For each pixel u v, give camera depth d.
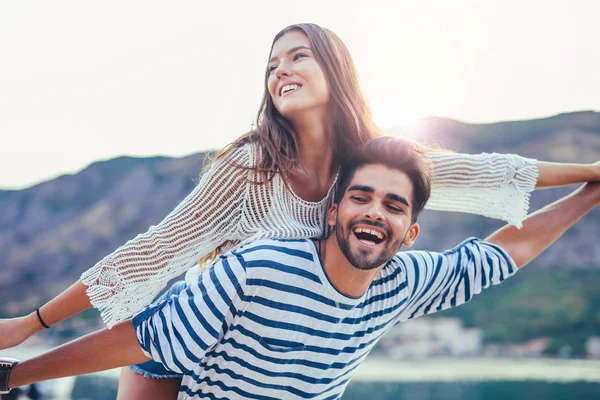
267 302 2.09
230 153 2.24
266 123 2.29
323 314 2.15
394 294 2.32
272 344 2.14
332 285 2.13
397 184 2.08
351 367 2.37
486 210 2.50
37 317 2.23
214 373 2.21
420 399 13.05
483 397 13.40
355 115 2.36
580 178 2.59
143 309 2.19
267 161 2.22
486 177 2.46
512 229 2.62
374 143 2.12
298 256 2.11
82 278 2.19
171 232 2.20
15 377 2.13
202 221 2.22
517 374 19.42
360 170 2.10
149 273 2.19
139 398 2.41
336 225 2.11
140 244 2.19
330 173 2.37
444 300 2.49
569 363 26.16
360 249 2.06
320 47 2.32
